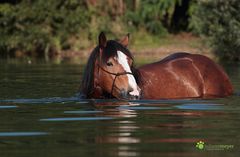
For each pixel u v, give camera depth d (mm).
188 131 9961
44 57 34875
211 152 8500
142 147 8758
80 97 14078
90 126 10453
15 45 38406
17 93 15367
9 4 39438
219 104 13070
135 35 37312
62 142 9164
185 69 14633
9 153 8492
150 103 13094
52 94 15047
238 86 16719
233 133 9781
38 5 38469
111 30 37469
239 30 28453
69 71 23266
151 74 14125
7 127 10422
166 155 8234
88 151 8547
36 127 10398
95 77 13539
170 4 38406
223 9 29031
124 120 11039
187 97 14211
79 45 37375
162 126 10398
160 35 38188
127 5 39188
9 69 24750
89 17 38156
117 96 13242
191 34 38688
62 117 11414
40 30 38000
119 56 13180
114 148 8711
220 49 29078
